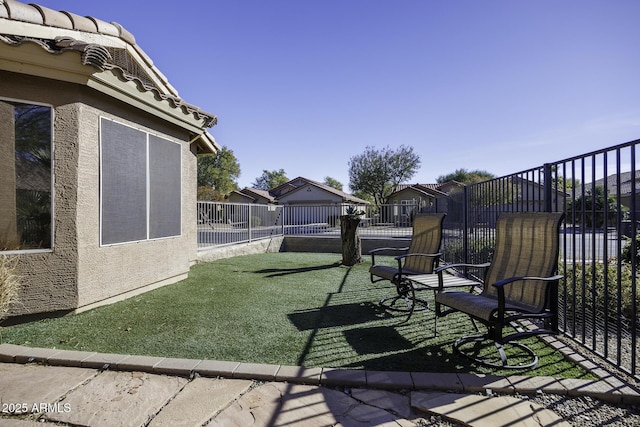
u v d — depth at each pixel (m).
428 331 3.48
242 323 3.69
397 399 2.18
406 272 4.50
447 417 1.96
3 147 3.62
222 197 37.59
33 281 3.70
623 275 4.34
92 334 3.33
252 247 10.45
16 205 3.68
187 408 2.06
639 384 2.27
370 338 3.26
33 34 3.83
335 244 11.59
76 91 3.93
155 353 2.87
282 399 2.17
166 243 5.59
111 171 4.43
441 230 4.50
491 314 2.57
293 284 5.83
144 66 6.22
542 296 2.83
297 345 3.06
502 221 3.47
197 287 5.50
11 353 2.74
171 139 5.70
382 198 39.44
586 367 2.57
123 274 4.65
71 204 3.90
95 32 4.86
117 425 1.89
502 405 2.09
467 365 2.67
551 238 2.91
